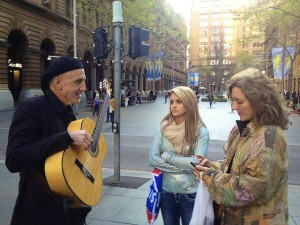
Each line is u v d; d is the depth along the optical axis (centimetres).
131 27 654
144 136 1258
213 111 2780
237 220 180
